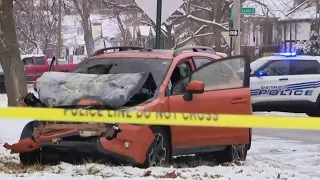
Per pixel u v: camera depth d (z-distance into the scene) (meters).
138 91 12.90
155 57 14.09
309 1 86.25
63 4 37.41
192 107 13.34
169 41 54.94
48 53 109.38
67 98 12.44
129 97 12.21
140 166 12.16
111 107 12.15
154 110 12.41
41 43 101.88
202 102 13.57
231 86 14.62
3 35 24.33
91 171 11.47
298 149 19.19
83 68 14.45
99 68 14.20
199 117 10.84
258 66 28.34
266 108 28.41
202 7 59.56
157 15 17.78
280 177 12.38
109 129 11.88
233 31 36.38
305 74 27.91
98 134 11.95
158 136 12.59
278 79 27.86
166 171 11.77
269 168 14.05
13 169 12.23
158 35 17.86
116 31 116.75
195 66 14.48
